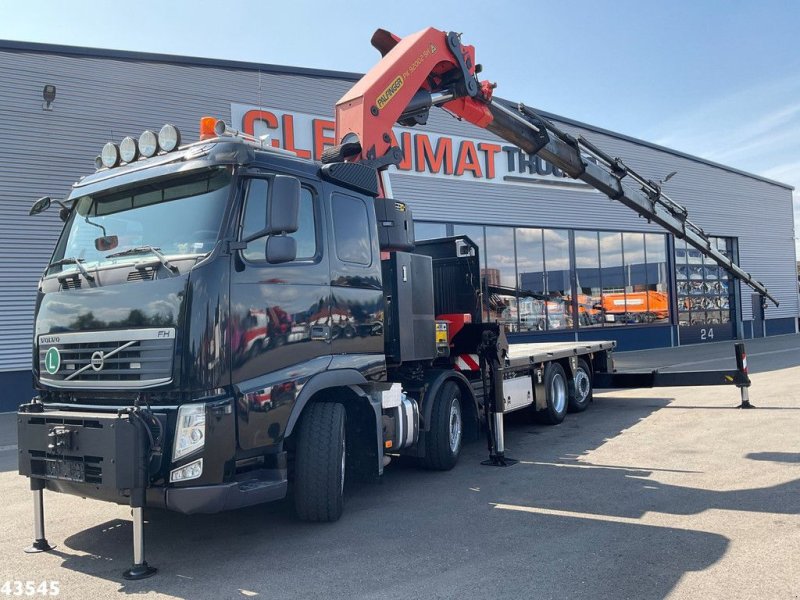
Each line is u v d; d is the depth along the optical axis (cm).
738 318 3306
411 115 774
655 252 2859
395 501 600
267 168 492
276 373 473
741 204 3381
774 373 1584
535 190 2389
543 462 746
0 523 563
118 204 498
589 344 1179
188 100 1670
